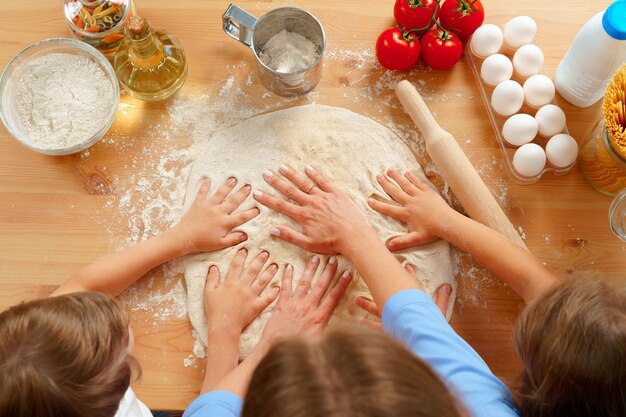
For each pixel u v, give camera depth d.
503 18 1.11
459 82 1.09
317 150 1.08
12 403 0.69
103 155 1.08
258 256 1.03
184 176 1.07
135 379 0.89
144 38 0.98
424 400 0.55
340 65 1.10
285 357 0.58
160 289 1.02
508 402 0.81
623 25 0.90
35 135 1.06
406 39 1.04
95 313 0.77
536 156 1.00
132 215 1.06
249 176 1.07
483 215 0.99
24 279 1.04
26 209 1.06
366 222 1.02
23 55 1.07
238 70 1.10
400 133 1.08
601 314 0.69
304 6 1.12
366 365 0.56
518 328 0.78
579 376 0.69
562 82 1.05
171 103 1.09
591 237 1.04
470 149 1.07
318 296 1.01
